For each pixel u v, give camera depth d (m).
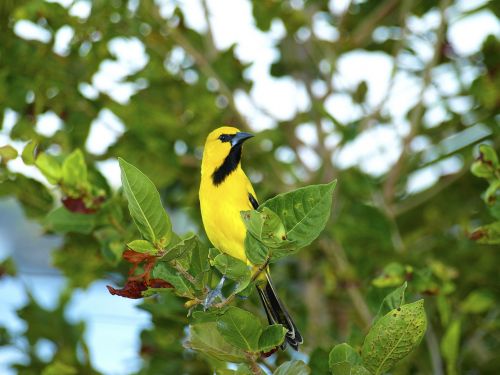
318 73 15.09
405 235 15.26
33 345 11.70
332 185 5.98
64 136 12.38
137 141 12.63
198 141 13.38
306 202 6.03
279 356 11.20
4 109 12.26
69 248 11.48
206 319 7.07
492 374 12.21
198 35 14.34
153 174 12.96
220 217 9.30
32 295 11.73
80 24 12.45
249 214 5.91
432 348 10.65
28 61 12.34
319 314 13.92
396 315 6.43
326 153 14.22
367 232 12.54
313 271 13.61
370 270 12.60
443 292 9.83
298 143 14.82
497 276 12.77
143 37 13.20
